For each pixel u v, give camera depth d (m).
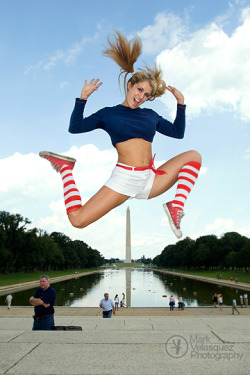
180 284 71.94
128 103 5.03
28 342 4.10
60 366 3.33
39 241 90.44
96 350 3.80
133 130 4.88
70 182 5.07
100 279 94.44
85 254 172.12
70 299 44.44
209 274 108.38
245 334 4.51
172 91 5.36
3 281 67.06
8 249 84.19
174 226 4.70
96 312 26.52
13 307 29.09
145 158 4.94
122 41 5.04
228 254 112.25
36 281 67.50
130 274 132.12
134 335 4.50
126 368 3.29
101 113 5.02
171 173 5.01
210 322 8.02
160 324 7.98
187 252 145.00
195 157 5.12
